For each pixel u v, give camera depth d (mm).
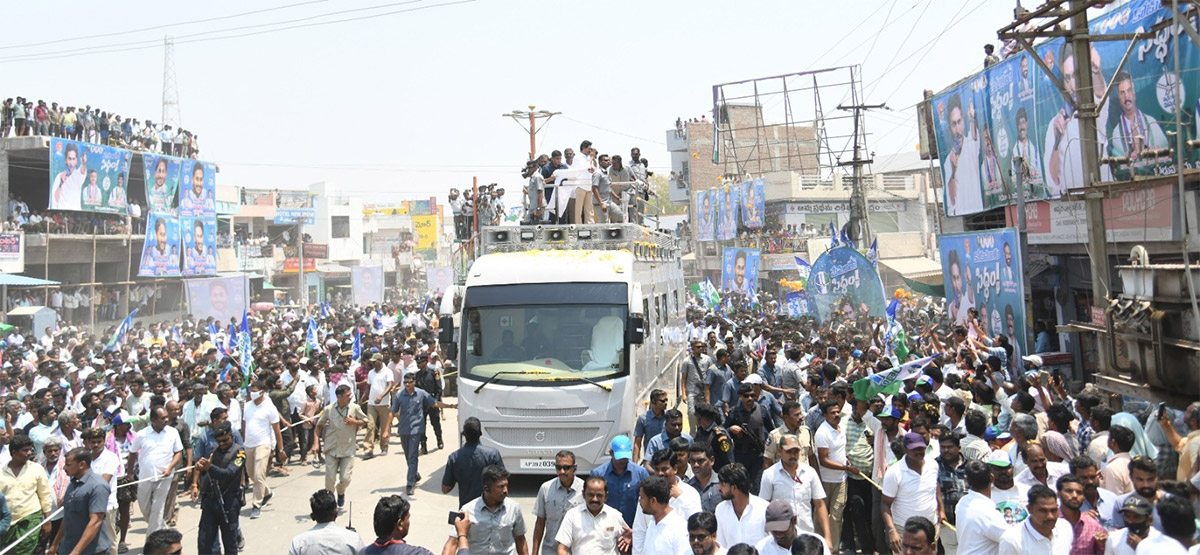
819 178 52156
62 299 34500
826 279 23328
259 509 12211
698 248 60594
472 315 13219
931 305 31062
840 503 9305
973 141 20016
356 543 7145
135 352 22438
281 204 59406
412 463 13172
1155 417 8055
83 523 8469
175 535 5996
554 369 12727
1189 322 7738
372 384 16172
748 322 23562
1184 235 7746
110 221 37938
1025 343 15578
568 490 7797
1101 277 12000
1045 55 16484
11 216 33625
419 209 89188
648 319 15219
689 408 13789
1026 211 18125
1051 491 6098
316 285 58938
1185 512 5395
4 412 12898
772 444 9219
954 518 7836
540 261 13602
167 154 40906
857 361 14750
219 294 31062
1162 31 13242
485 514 7426
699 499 7441
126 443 11414
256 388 12508
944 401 10211
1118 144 14539
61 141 33125
